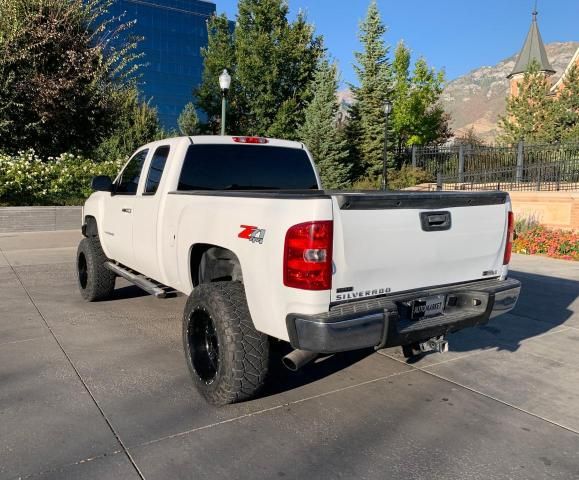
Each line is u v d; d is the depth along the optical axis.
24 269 8.76
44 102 14.41
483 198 3.91
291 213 3.16
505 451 3.19
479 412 3.71
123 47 18.36
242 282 3.80
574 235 11.20
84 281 6.73
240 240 3.53
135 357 4.64
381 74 24.39
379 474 2.93
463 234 3.79
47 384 4.03
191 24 114.25
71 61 14.93
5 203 12.72
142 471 2.91
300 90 24.77
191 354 3.87
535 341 5.28
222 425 3.45
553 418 3.63
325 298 3.11
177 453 3.10
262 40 23.53
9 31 14.15
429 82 27.73
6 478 2.80
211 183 4.93
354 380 4.26
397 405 3.80
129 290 7.29
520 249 11.06
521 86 26.17
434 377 4.34
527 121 25.58
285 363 3.28
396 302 3.39
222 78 14.58
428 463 3.05
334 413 3.66
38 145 15.54
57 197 13.55
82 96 15.47
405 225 3.43
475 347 5.09
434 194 3.56
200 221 4.02
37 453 3.05
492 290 3.85
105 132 17.12
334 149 22.41
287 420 3.54
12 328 5.45
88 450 3.10
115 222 5.82
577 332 5.58
